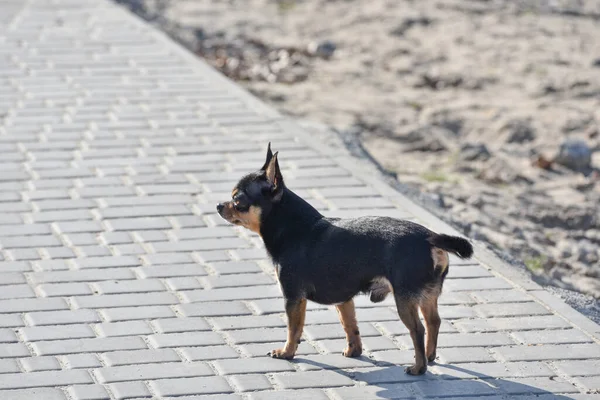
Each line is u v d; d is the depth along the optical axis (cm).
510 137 1616
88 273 934
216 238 1022
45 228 1028
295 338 784
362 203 1114
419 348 753
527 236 1230
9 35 1745
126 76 1555
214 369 770
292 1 2555
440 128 1667
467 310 881
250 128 1352
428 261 729
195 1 2536
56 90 1470
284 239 776
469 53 2092
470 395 737
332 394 736
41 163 1199
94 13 1934
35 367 763
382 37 2214
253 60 2030
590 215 1316
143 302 881
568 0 2617
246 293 905
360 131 1596
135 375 756
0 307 859
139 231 1031
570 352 809
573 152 1505
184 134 1317
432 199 1248
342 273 753
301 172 1204
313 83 1908
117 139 1288
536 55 2073
